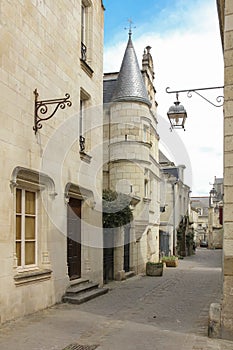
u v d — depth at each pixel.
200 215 67.56
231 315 6.68
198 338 6.77
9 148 7.85
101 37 13.81
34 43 8.96
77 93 11.45
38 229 9.37
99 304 10.00
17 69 8.23
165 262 24.25
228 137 6.91
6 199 7.70
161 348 6.18
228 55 7.04
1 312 7.37
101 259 13.13
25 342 6.35
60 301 9.88
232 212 6.78
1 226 7.49
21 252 8.62
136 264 18.53
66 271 10.37
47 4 9.62
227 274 6.75
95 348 6.16
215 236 56.09
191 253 39.81
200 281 16.03
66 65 10.71
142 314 8.88
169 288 13.66
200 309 9.61
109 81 20.47
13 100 8.04
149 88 22.72
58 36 10.24
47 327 7.35
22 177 8.46
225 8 7.16
